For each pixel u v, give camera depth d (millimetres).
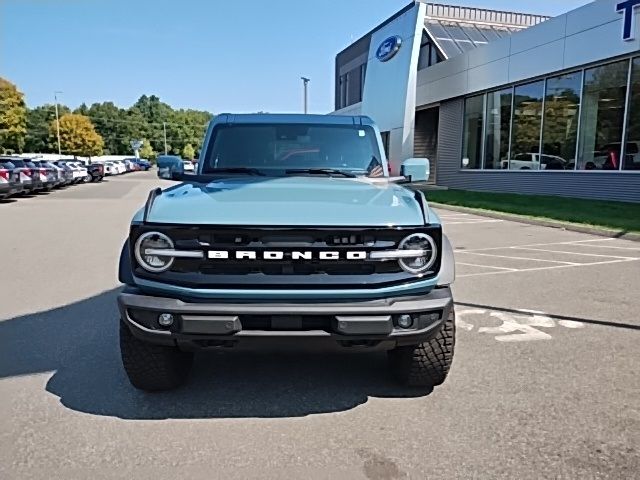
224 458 2949
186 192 3717
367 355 4520
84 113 126812
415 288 3172
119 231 12602
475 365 4266
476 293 6543
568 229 12188
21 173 22359
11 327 5246
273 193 3625
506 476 2775
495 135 21312
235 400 3676
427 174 4734
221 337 3047
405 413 3479
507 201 17047
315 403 3633
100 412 3488
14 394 3750
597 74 15766
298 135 4848
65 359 4406
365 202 3449
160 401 3656
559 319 5477
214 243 3064
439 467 2861
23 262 8664
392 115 25203
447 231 12141
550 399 3664
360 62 40312
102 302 6188
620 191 15055
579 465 2873
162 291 3115
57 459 2934
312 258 3053
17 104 63188
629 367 4219
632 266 8141
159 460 2928
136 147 100500
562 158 17422
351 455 2982
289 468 2855
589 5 15672
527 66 18656
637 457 2949
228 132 4855
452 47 26547
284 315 3025
